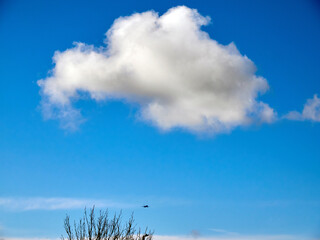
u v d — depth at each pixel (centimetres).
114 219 3434
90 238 3291
